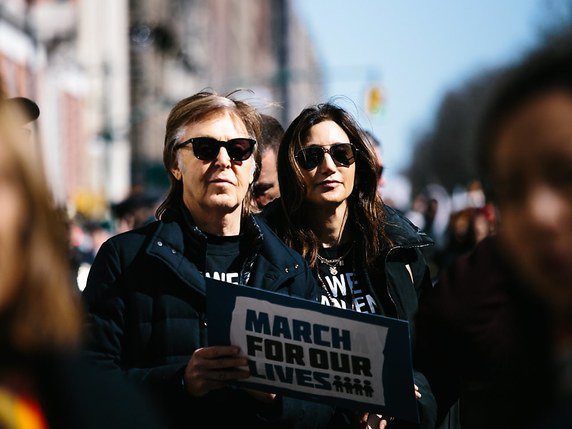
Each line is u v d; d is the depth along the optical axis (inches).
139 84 1823.3
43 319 53.1
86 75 1333.7
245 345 126.0
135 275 135.0
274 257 140.9
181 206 141.8
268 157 188.1
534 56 50.4
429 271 164.2
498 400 61.7
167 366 128.5
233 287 125.8
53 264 53.3
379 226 158.2
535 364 55.5
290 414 132.1
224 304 126.2
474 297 73.0
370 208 159.2
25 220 52.4
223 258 141.3
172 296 134.4
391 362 124.0
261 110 175.9
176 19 2160.4
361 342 124.5
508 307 56.7
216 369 125.9
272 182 189.0
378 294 157.8
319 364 125.3
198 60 2485.2
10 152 52.2
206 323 127.7
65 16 1254.3
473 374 74.0
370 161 160.2
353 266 159.8
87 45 1444.4
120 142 1464.1
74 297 56.9
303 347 125.5
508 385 59.5
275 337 125.7
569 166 49.0
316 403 135.9
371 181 160.4
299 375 126.3
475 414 67.2
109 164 1283.2
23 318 52.7
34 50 1082.7
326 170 157.6
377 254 157.1
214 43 2861.7
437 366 79.7
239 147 140.3
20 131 53.4
